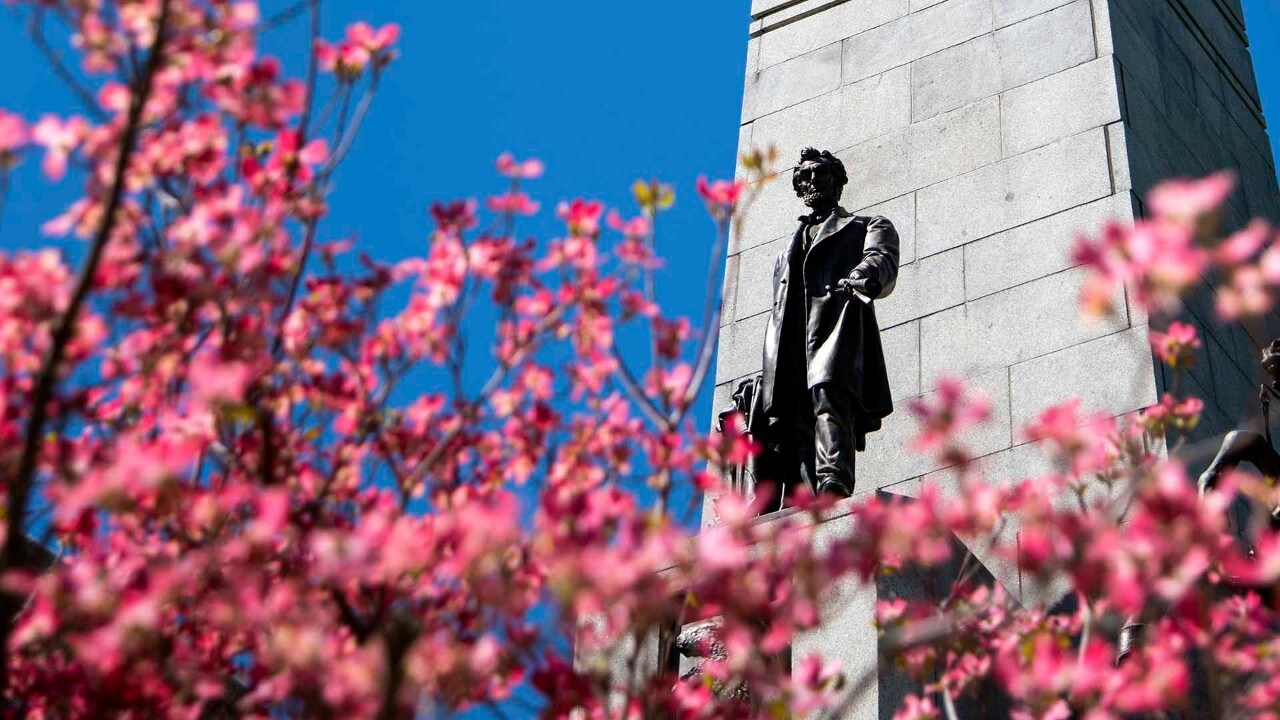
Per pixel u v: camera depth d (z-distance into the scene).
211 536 6.19
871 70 15.38
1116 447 7.88
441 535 5.72
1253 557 8.05
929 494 5.93
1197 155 14.41
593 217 7.05
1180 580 5.31
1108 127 13.27
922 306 13.09
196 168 6.43
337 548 5.48
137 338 6.42
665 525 5.43
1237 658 6.62
